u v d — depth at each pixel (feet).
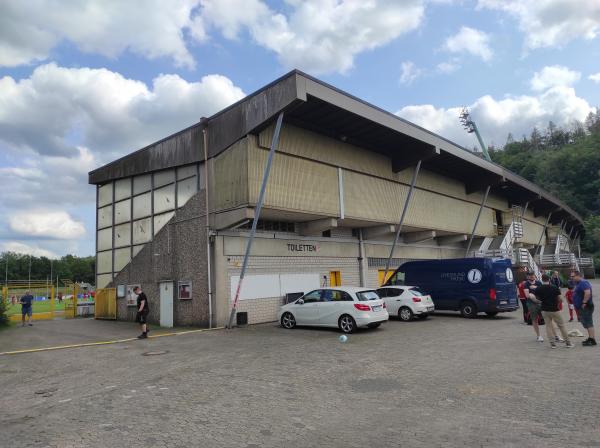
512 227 120.67
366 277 79.00
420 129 70.85
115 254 76.23
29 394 25.35
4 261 361.30
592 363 28.32
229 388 25.14
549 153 404.98
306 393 23.75
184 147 63.16
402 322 57.21
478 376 26.12
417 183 85.15
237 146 55.11
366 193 70.74
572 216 197.06
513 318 59.06
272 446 16.42
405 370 28.53
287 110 50.93
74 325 65.67
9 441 17.56
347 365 30.71
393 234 88.48
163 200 67.05
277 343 41.75
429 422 18.49
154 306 65.00
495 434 16.84
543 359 30.35
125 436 17.81
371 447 16.01
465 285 61.82
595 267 246.47
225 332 51.19
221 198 56.59
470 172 97.91
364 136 68.90
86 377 29.30
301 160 60.08
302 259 67.56
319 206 61.57
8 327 63.93
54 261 384.06
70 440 17.48
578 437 16.19
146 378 28.25
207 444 16.78
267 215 60.49
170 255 62.90
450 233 98.43
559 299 34.73
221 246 57.11
